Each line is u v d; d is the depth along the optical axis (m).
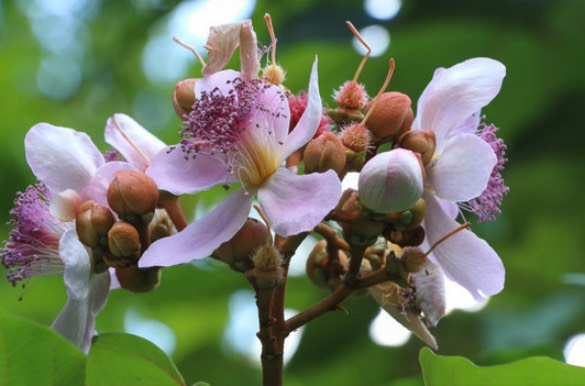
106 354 0.38
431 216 0.38
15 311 0.56
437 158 0.38
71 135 0.39
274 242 0.38
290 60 0.54
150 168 0.38
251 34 0.38
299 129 0.38
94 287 0.38
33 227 0.39
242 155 0.38
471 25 0.54
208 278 0.55
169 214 0.39
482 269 0.38
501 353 0.47
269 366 0.38
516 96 0.55
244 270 0.37
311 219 0.36
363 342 0.54
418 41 0.54
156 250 0.37
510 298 0.57
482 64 0.39
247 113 0.38
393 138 0.38
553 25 0.56
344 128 0.38
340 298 0.38
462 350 0.54
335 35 0.57
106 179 0.39
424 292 0.38
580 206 0.57
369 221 0.37
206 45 0.38
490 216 0.40
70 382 0.36
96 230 0.38
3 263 0.39
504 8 0.56
